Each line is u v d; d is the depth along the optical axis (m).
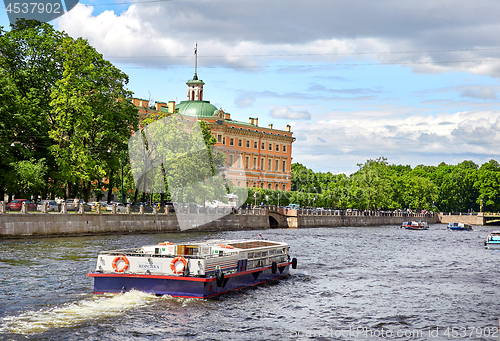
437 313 24.03
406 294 28.25
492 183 179.50
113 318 20.47
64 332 18.69
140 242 48.78
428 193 165.75
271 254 30.56
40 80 59.59
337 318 22.50
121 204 64.38
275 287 28.72
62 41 60.09
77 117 58.03
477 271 38.72
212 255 24.98
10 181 52.44
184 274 23.30
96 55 62.28
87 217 55.03
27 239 48.03
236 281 26.48
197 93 142.25
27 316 20.48
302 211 107.06
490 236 61.62
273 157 149.75
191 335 19.00
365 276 34.28
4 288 25.09
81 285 26.09
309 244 59.03
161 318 20.73
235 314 22.02
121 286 23.62
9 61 58.16
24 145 56.91
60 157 57.47
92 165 58.19
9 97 53.69
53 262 33.53
